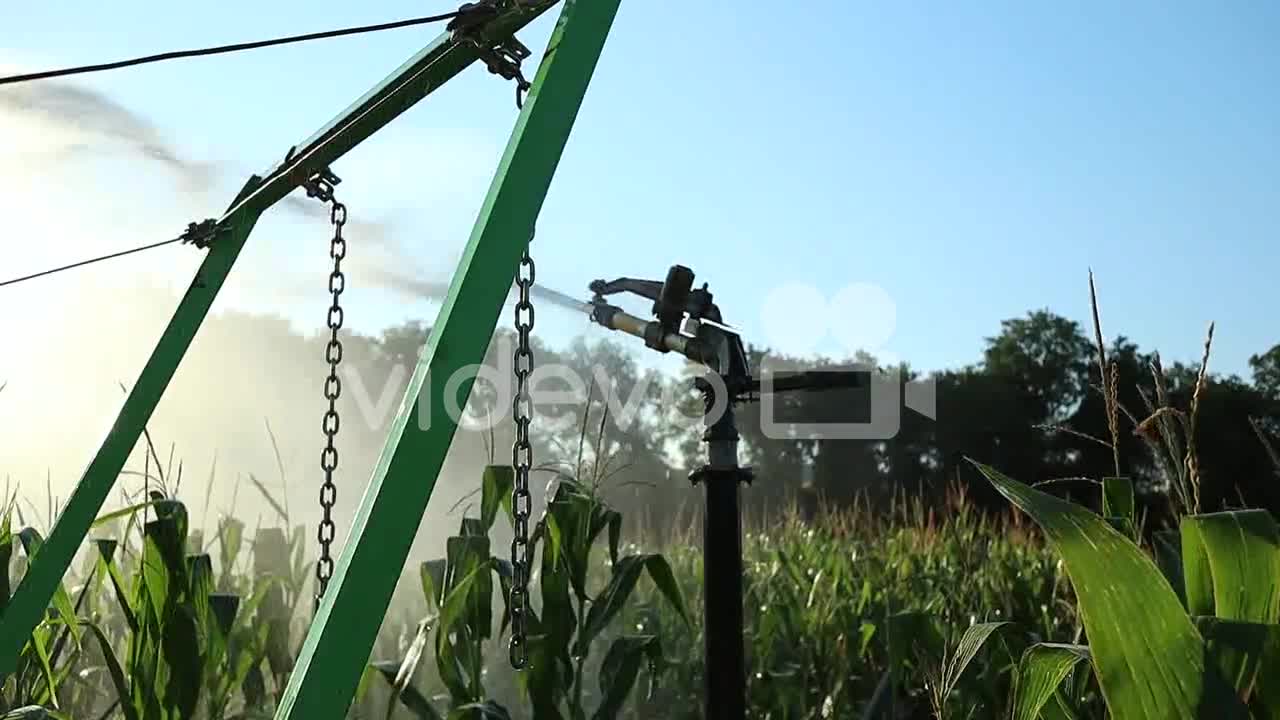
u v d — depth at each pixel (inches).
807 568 264.1
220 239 158.2
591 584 206.4
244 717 152.4
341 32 99.0
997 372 1846.7
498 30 91.4
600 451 161.5
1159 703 66.3
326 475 151.3
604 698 141.5
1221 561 71.6
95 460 144.3
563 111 75.4
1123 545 65.9
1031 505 67.5
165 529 142.3
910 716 170.4
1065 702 90.6
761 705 199.2
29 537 153.7
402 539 64.6
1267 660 66.7
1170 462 87.4
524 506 106.2
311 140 144.2
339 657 61.9
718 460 103.3
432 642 173.9
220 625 146.4
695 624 207.5
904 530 285.9
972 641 92.6
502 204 71.7
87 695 185.6
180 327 153.7
